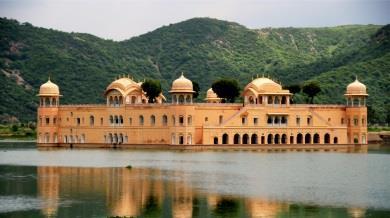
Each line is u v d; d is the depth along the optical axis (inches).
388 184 4490.7
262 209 3580.2
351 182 4581.7
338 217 3395.7
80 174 4987.7
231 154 7081.7
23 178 4741.6
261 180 4667.8
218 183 4507.9
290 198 3912.4
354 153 7367.1
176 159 6343.5
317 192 4131.4
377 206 3668.8
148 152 7450.8
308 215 3442.4
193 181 4596.5
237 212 3511.3
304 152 7509.8
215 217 3398.1
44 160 6225.4
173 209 3575.3
